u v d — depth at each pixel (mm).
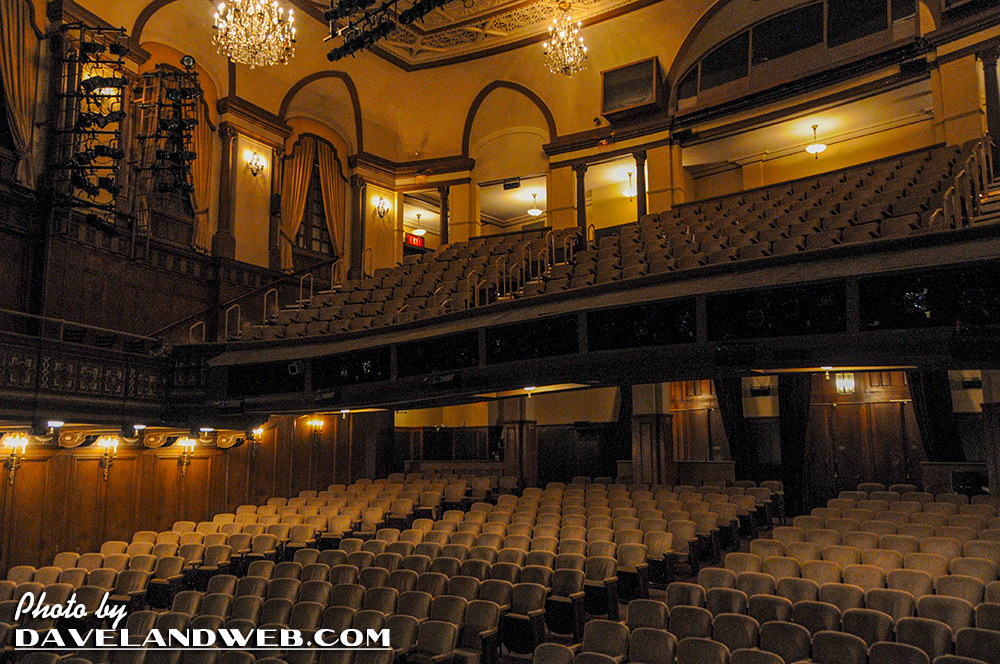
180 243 16422
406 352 12508
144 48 15992
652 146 18125
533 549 9875
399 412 20172
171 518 14164
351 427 18031
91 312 14008
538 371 11234
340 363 13102
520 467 17125
